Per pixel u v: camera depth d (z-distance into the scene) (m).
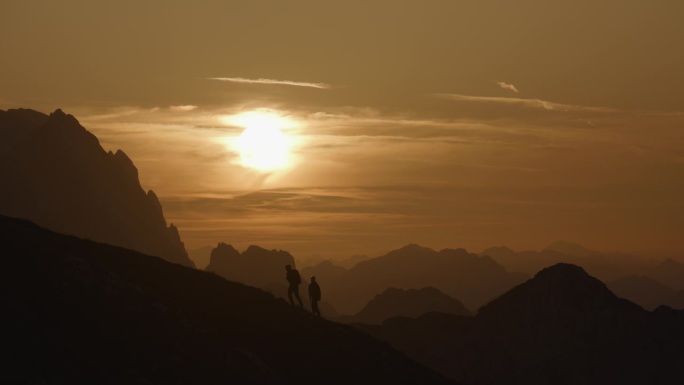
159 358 67.56
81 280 73.12
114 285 75.00
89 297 71.19
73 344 63.97
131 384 62.88
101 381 61.38
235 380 69.44
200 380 67.31
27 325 63.12
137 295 75.19
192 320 75.75
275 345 79.00
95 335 66.50
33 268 71.25
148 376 64.88
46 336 63.03
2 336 60.84
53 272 72.31
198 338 72.75
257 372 71.88
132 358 66.19
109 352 65.38
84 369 61.66
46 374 59.22
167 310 75.00
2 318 62.56
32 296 67.12
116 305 72.00
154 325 71.62
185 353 69.69
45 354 61.19
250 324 80.62
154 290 78.50
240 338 77.00
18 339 61.28
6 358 59.03
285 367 76.06
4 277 67.75
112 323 69.31
